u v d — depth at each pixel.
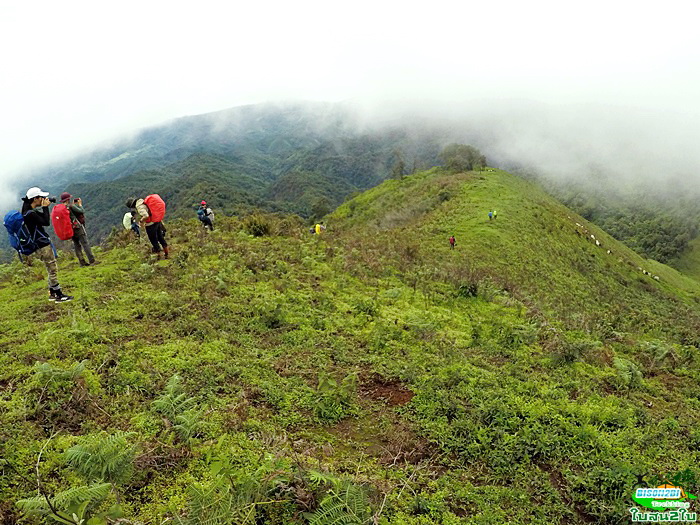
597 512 4.51
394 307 10.68
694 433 6.23
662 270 67.00
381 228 43.41
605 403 6.88
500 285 16.77
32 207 7.74
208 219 16.27
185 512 3.55
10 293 9.28
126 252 12.64
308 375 6.76
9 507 3.54
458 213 44.03
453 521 4.10
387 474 4.71
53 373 5.29
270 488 3.89
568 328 11.70
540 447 5.41
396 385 6.83
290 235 17.09
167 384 5.49
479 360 8.11
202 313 8.28
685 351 10.52
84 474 3.63
